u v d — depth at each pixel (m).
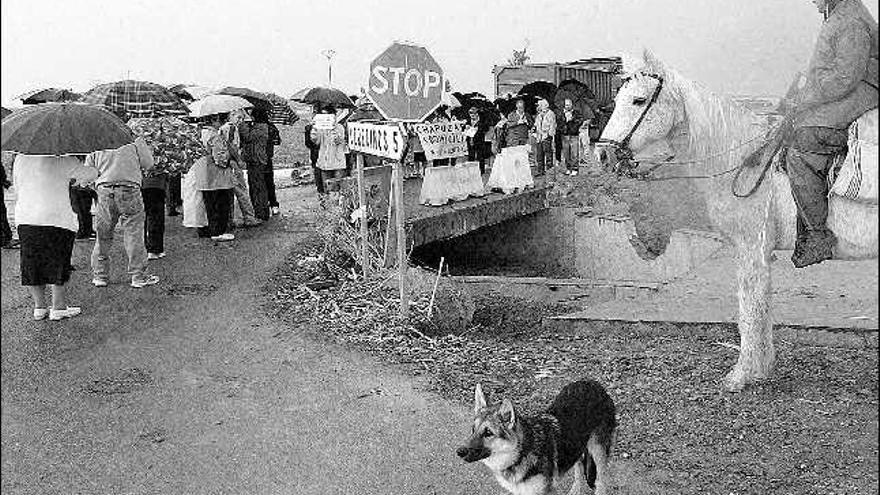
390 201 10.23
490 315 8.66
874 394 5.82
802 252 5.62
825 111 5.19
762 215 5.91
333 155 15.94
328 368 6.89
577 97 20.77
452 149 14.35
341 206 10.89
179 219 14.24
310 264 10.57
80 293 9.20
